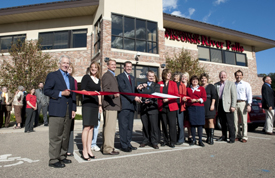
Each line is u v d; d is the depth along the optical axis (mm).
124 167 3113
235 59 18375
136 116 11805
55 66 11250
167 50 14773
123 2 11812
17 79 10555
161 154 3953
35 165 3268
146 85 4594
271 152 4039
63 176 2729
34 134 6883
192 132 4887
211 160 3484
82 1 12102
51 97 3211
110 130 4012
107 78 4125
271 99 6637
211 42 17094
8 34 14023
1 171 2955
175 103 4750
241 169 2990
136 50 11938
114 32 11383
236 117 5441
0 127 8367
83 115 3549
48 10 12547
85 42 13359
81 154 4027
